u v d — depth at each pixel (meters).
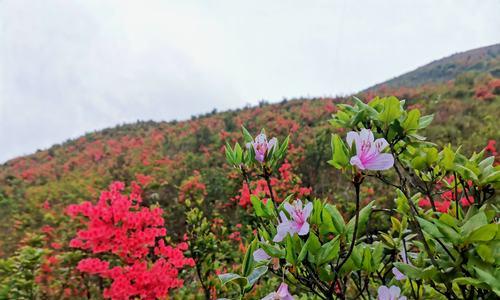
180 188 9.61
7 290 4.11
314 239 1.23
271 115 20.16
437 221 1.15
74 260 4.68
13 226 9.81
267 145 1.51
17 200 13.59
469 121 12.80
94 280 5.15
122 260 4.33
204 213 8.30
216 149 16.59
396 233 2.00
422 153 1.56
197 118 28.34
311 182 9.39
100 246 4.30
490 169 1.42
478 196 1.43
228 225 7.83
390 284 1.65
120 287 3.83
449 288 1.21
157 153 17.53
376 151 1.16
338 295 1.32
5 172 22.02
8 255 7.78
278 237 1.27
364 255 1.28
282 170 9.30
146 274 3.89
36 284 4.38
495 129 11.03
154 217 4.54
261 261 1.43
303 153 10.48
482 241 1.13
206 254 4.43
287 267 1.28
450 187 1.64
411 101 18.03
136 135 26.56
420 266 1.45
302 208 1.29
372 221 4.32
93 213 4.28
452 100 16.53
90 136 30.08
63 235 6.97
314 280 1.24
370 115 1.49
